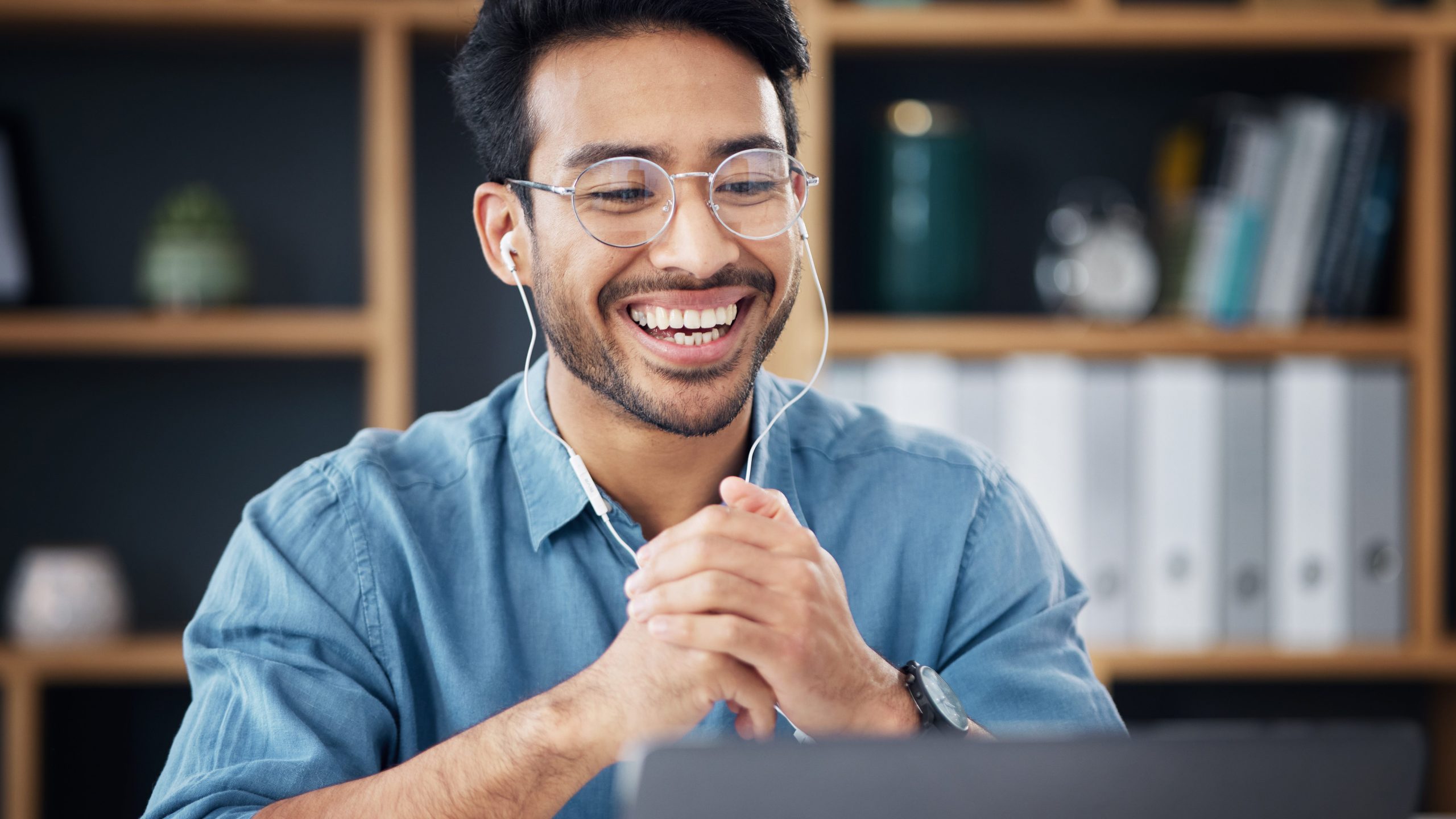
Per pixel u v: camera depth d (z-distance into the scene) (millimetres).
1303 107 2039
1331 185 2039
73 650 1924
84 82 2182
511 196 1076
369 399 2229
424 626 1086
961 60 2230
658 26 983
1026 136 2270
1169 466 1951
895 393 1940
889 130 2057
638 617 881
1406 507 1995
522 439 1146
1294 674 1943
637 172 975
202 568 2217
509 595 1109
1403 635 1984
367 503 1116
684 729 872
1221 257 2041
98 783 2178
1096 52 2156
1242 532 1961
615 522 1105
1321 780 598
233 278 2039
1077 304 2072
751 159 988
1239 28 2033
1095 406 1946
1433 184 2018
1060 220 2164
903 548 1181
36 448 2189
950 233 2043
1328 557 1966
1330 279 2047
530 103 1021
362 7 1971
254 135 2219
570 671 1093
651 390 1006
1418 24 2023
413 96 2230
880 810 564
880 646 1154
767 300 1021
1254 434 1966
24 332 1951
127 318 1966
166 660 1937
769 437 1174
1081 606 1205
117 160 2189
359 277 2240
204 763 1001
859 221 2188
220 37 2102
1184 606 1951
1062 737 576
